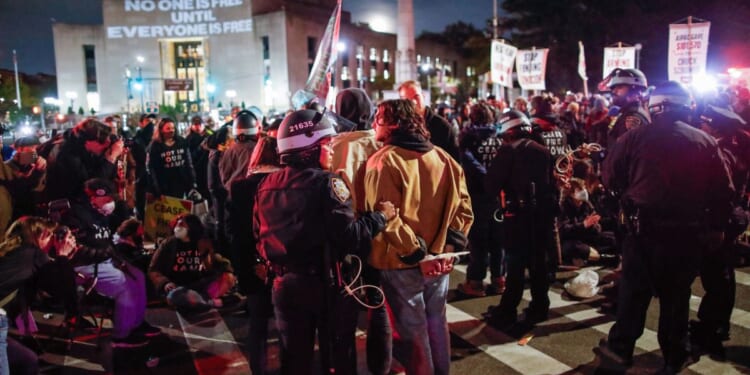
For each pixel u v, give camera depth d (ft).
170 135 27.53
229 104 269.85
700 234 12.08
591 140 27.25
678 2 132.16
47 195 18.10
